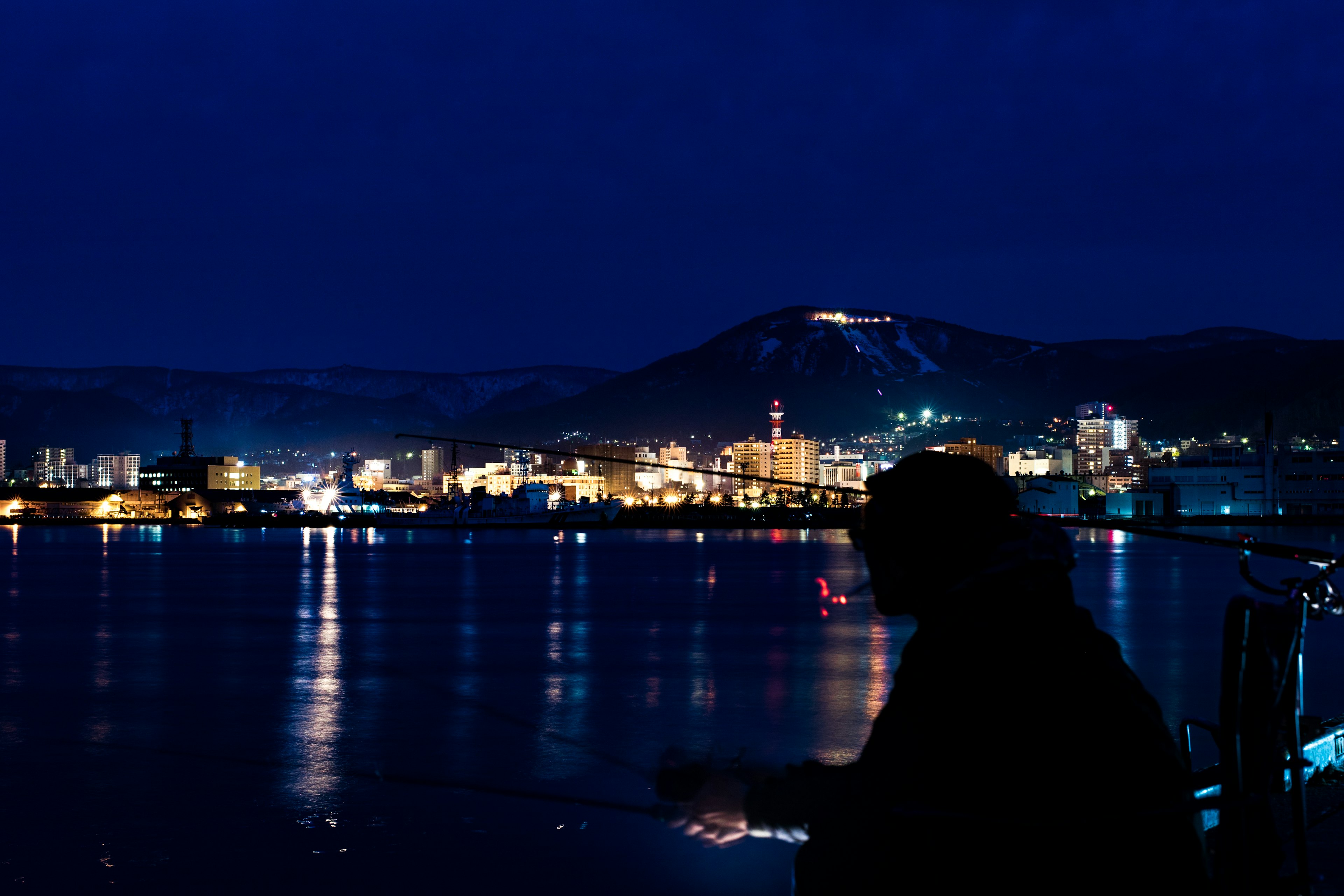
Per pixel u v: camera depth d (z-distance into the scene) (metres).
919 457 3.46
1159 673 31.09
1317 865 9.47
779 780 3.45
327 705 25.72
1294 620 3.96
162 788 16.44
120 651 39.84
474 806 15.03
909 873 3.21
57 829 14.10
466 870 12.22
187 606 67.44
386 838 13.51
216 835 13.77
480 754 19.16
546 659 36.81
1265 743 3.87
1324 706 23.38
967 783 3.17
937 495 3.34
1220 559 157.62
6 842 13.52
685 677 31.22
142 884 11.88
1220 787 4.52
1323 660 31.09
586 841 13.25
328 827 14.06
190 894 11.55
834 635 45.38
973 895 3.16
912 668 3.31
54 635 47.72
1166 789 3.28
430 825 14.06
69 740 20.75
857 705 25.44
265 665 35.41
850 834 3.28
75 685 29.97
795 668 33.38
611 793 15.91
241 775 17.33
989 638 3.21
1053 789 3.15
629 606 66.88
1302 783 4.05
